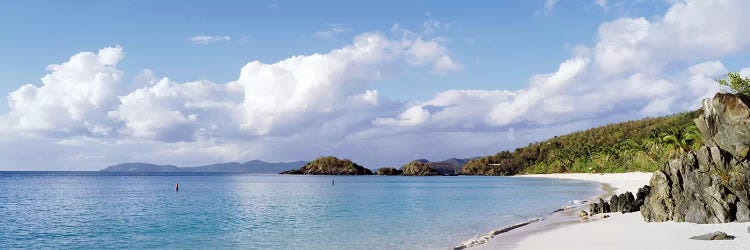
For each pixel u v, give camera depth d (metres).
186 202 75.94
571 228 34.09
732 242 24.06
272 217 51.31
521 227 36.75
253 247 32.38
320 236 36.72
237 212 57.75
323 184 171.75
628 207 42.41
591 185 119.88
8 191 113.69
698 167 34.22
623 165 182.50
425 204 68.38
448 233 36.81
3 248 34.44
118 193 104.69
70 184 161.75
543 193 90.81
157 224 46.31
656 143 160.88
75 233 41.09
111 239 37.56
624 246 25.11
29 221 50.53
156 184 164.25
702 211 31.97
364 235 36.75
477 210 56.44
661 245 24.66
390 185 160.75
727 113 34.16
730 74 53.38
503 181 188.00
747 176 32.00
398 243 32.56
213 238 36.78
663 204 34.38
